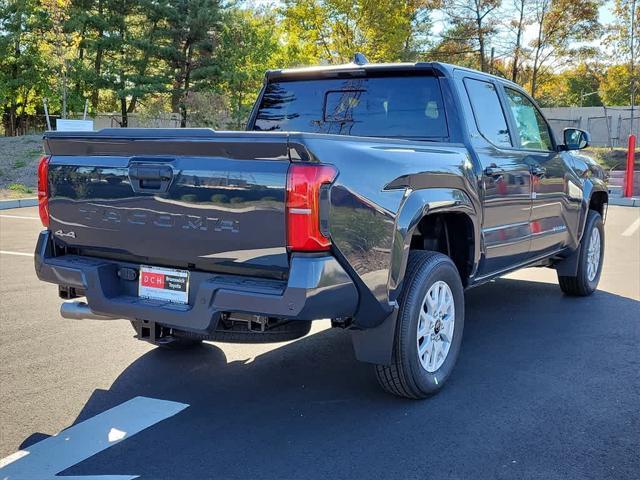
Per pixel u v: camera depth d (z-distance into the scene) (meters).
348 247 3.24
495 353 4.89
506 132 5.22
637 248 9.88
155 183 3.48
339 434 3.52
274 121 5.34
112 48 32.62
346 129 5.01
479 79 5.01
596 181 6.70
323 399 4.02
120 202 3.63
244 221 3.21
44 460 3.23
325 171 3.10
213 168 3.28
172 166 3.40
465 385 4.23
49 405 3.91
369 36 28.47
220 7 33.44
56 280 3.88
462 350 4.96
